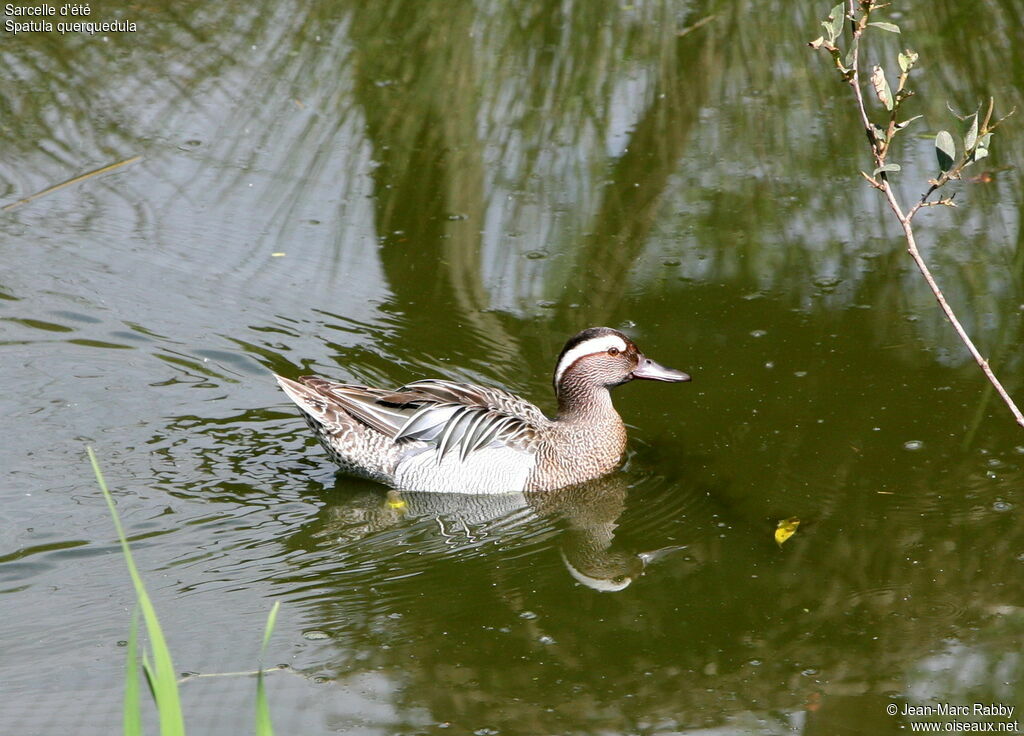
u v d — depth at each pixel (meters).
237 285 15.28
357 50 20.75
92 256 15.71
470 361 13.95
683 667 9.28
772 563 10.62
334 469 12.48
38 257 15.65
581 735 8.52
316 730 8.57
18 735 8.47
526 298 15.09
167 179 17.44
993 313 14.38
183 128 18.61
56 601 10.09
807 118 18.70
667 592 10.30
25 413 12.88
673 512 11.59
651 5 21.89
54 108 19.02
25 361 13.71
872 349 13.88
